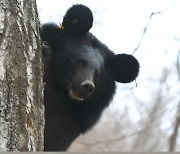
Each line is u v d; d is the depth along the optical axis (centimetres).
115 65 1205
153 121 3206
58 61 1096
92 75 1092
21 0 748
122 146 3231
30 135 694
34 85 731
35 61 749
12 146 666
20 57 716
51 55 1092
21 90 701
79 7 1135
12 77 698
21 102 695
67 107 1112
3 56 702
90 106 1162
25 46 730
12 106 684
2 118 672
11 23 725
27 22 749
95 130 3173
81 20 1138
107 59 1202
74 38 1143
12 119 677
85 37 1163
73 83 1073
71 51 1107
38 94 738
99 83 1154
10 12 730
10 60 705
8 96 685
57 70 1094
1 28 714
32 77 730
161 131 3241
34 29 760
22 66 715
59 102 1093
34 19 765
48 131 1089
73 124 1145
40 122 730
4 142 662
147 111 3319
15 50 714
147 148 3206
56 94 1089
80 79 1070
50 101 1080
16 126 677
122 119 3203
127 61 1206
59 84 1093
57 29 1137
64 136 1125
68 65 1094
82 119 1159
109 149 3103
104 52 1199
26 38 737
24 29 738
